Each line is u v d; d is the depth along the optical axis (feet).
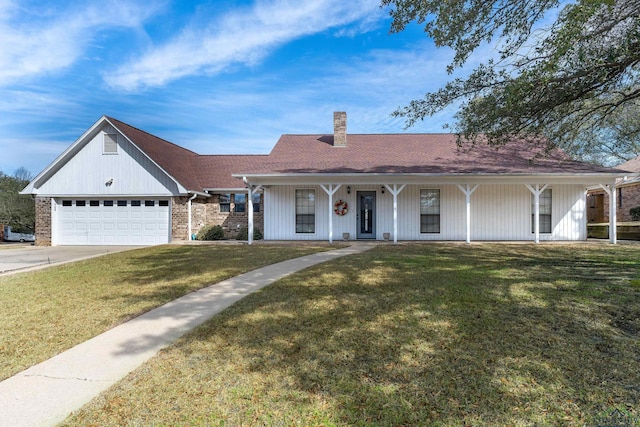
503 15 19.90
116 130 55.36
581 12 15.31
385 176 45.80
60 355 12.16
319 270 26.63
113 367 11.19
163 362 11.53
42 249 48.96
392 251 37.91
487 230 50.42
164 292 21.04
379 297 18.81
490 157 51.08
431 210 51.01
